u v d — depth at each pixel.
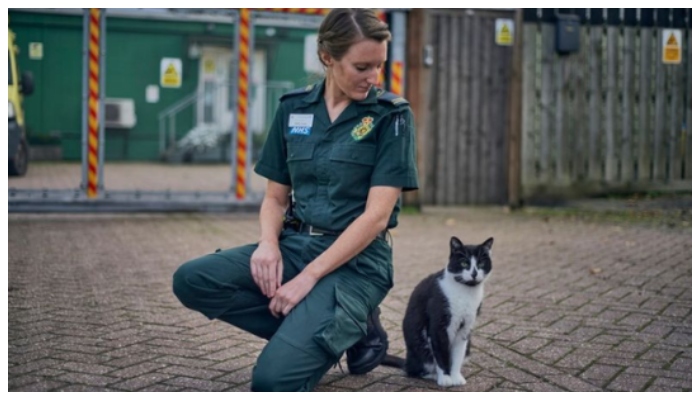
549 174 11.02
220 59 14.40
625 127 11.13
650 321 5.14
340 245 3.49
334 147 3.58
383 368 4.21
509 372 4.17
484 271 3.78
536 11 10.82
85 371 4.11
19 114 10.25
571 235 8.45
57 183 10.15
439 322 3.84
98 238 7.96
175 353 4.43
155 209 9.75
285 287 3.49
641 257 7.21
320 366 3.43
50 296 5.62
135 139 14.99
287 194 3.87
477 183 10.84
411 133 3.59
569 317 5.23
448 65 10.62
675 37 11.05
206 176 13.62
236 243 7.91
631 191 11.24
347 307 3.47
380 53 3.43
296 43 12.44
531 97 10.89
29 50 10.32
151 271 6.51
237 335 4.79
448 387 3.91
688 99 11.20
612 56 11.01
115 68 13.70
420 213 10.21
